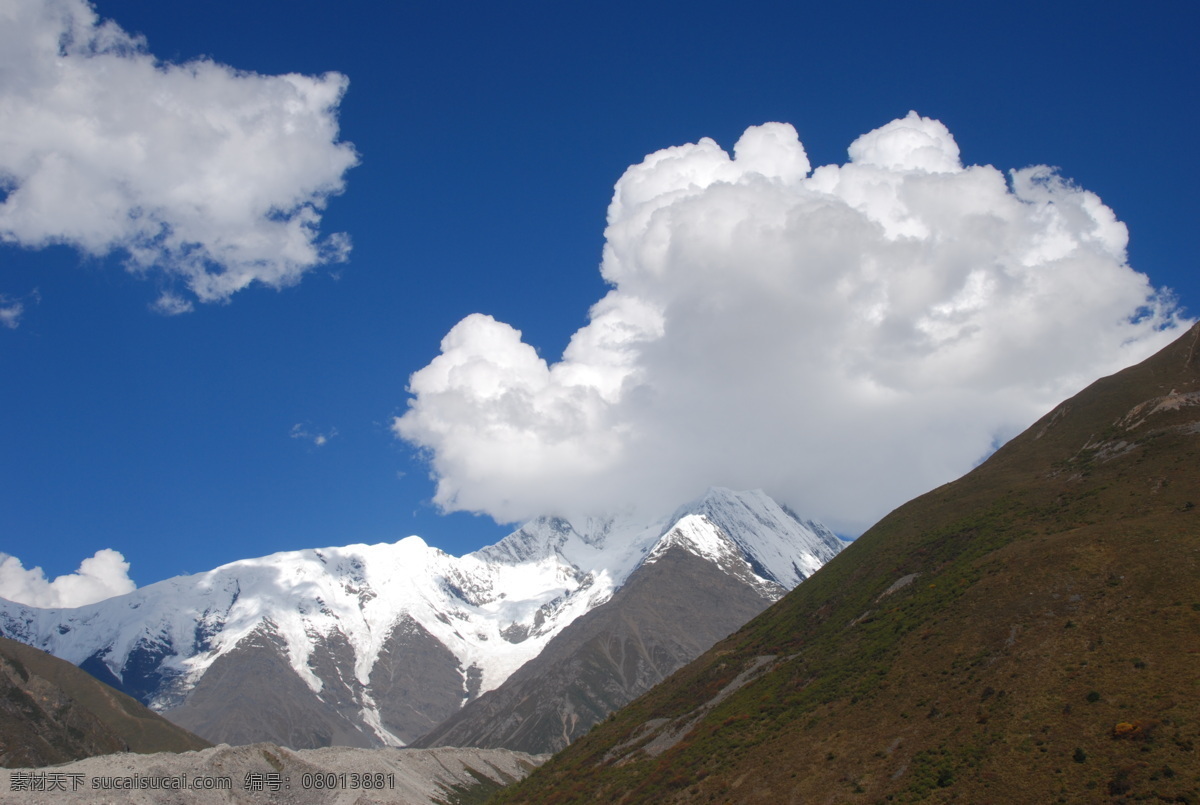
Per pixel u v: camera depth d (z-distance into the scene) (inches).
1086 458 6835.6
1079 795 3882.9
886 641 5846.5
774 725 5698.8
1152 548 5093.5
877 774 4608.8
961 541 6604.3
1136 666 4384.8
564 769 7450.8
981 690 4763.8
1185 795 3646.7
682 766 5861.2
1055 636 4827.8
